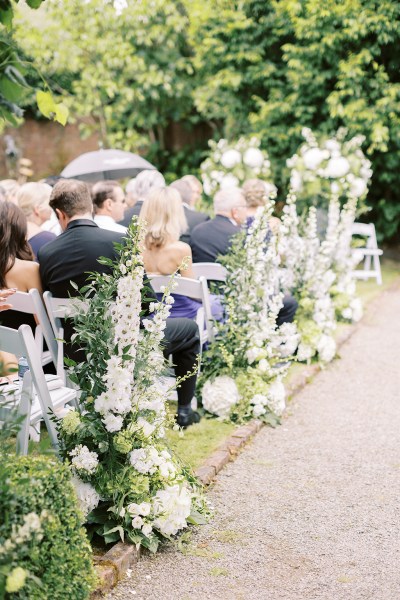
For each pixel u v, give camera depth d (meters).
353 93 10.16
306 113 10.78
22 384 3.57
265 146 11.13
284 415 5.31
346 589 3.14
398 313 8.53
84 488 3.37
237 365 5.15
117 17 12.05
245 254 5.06
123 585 3.14
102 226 5.48
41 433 4.60
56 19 11.88
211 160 9.73
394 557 3.41
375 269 10.14
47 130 14.88
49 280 4.22
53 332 4.43
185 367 4.70
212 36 11.24
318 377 6.25
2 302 3.83
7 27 2.72
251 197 6.39
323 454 4.64
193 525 3.69
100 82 12.10
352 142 9.23
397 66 10.39
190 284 4.84
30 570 2.62
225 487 4.14
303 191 8.91
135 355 3.40
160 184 6.32
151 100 13.58
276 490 4.12
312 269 6.65
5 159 14.71
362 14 9.69
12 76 2.60
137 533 3.37
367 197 11.70
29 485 2.63
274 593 3.11
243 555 3.42
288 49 10.34
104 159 9.65
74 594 2.75
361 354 6.92
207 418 5.04
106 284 3.48
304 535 3.62
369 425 5.14
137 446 3.44
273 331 5.16
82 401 3.43
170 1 12.31
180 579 3.21
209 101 11.95
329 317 6.73
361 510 3.88
